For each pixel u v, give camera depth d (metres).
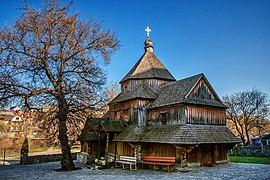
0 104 21.25
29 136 52.34
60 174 20.19
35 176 19.19
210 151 23.34
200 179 16.23
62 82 23.19
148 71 28.69
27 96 21.84
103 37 24.34
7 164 31.38
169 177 17.36
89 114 26.30
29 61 21.69
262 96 53.47
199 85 23.66
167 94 24.94
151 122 24.94
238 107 54.28
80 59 23.42
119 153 26.89
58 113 22.98
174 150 21.56
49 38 22.62
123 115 27.92
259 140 59.72
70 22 22.89
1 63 20.77
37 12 21.88
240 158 31.11
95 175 19.30
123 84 30.14
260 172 18.83
